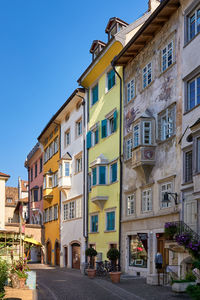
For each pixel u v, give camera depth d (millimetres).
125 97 27391
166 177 20656
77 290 18375
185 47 19984
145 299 14719
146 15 28641
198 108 18438
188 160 19094
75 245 35938
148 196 22984
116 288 18344
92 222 31859
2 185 41188
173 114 20672
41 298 16203
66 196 38625
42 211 49531
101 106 31656
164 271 20562
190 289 10852
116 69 29016
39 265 42969
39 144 51156
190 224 18203
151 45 23922
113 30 31875
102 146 30797
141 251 23594
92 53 35469
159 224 21281
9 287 19594
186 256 17812
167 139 20984
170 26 21734
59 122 43062
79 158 36406
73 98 36469
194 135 17547
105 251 28641
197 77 19000
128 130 26438
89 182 32969
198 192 16891
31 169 58844
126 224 25656
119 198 26953
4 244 22438
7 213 64688
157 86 22766
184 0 20078
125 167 26500
